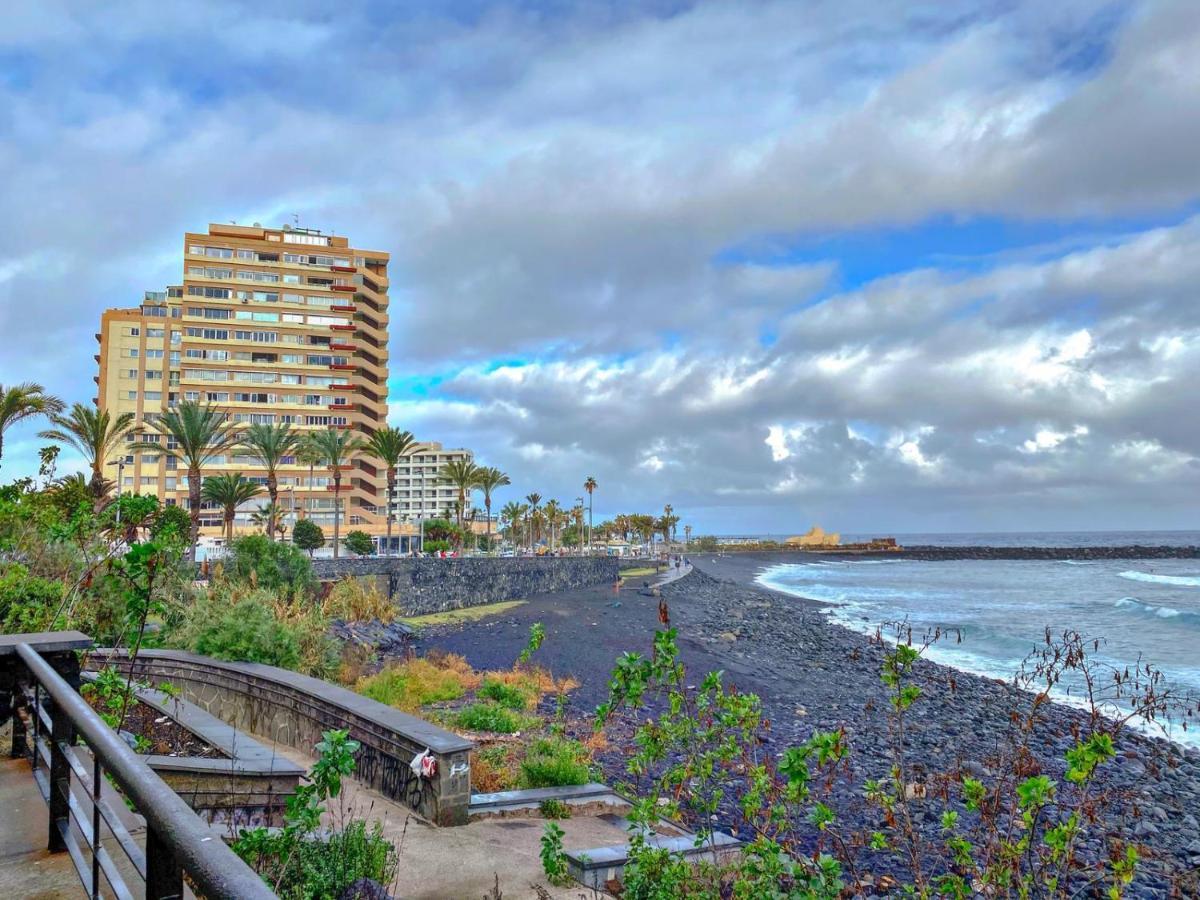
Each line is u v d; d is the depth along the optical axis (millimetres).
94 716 3121
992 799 4957
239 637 13453
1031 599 69500
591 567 79938
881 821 11469
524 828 8461
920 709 24078
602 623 45000
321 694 10250
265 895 1639
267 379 101812
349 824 6789
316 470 100625
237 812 7488
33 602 9484
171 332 101562
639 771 5832
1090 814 4570
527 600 59250
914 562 172375
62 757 3902
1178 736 19531
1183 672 29859
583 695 23641
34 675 4227
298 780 8047
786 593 82188
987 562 168875
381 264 116500
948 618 54156
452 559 52844
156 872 2209
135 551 6273
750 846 4992
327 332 105312
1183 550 177500
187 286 99812
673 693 5676
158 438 96938
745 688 27297
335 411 103750
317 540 68938
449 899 6336
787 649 39312
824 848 9852
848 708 24344
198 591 18656
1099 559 178875
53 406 35562
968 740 19531
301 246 105750
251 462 97750
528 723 16672
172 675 13258
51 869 3738
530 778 10727
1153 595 71062
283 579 29203
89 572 8500
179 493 95688
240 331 101500
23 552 12281
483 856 7336
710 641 40594
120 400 98688
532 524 136625
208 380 99312
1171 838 12430
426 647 33000
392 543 105625
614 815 9633
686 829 9289
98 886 3172
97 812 3115
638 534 199500
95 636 10094
